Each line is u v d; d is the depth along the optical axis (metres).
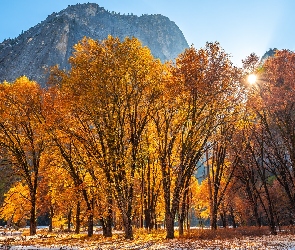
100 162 22.58
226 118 23.39
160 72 23.33
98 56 22.25
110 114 22.77
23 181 36.47
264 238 22.66
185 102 22.34
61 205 35.69
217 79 21.31
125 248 17.14
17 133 31.55
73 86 22.33
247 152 31.61
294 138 25.67
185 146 22.70
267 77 25.23
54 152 28.05
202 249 15.91
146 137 24.52
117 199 22.78
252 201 36.50
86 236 28.02
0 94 28.69
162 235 26.95
